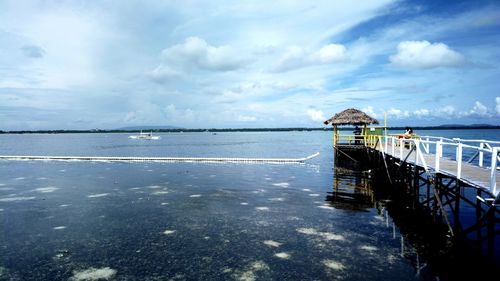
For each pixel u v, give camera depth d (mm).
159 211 15227
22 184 22438
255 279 8680
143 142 110188
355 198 17641
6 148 77062
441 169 12477
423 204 15938
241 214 14617
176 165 33281
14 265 9695
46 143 113000
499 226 13016
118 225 13219
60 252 10570
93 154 53312
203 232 12297
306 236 11750
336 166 27828
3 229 12828
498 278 8570
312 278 8680
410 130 25516
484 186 9039
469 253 10148
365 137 27516
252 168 30672
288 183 22422
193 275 8938
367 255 10078
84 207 16016
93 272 9195
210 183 22516
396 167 19828
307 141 115500
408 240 11258
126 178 24844
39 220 13938
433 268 9180
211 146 80562
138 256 10188
